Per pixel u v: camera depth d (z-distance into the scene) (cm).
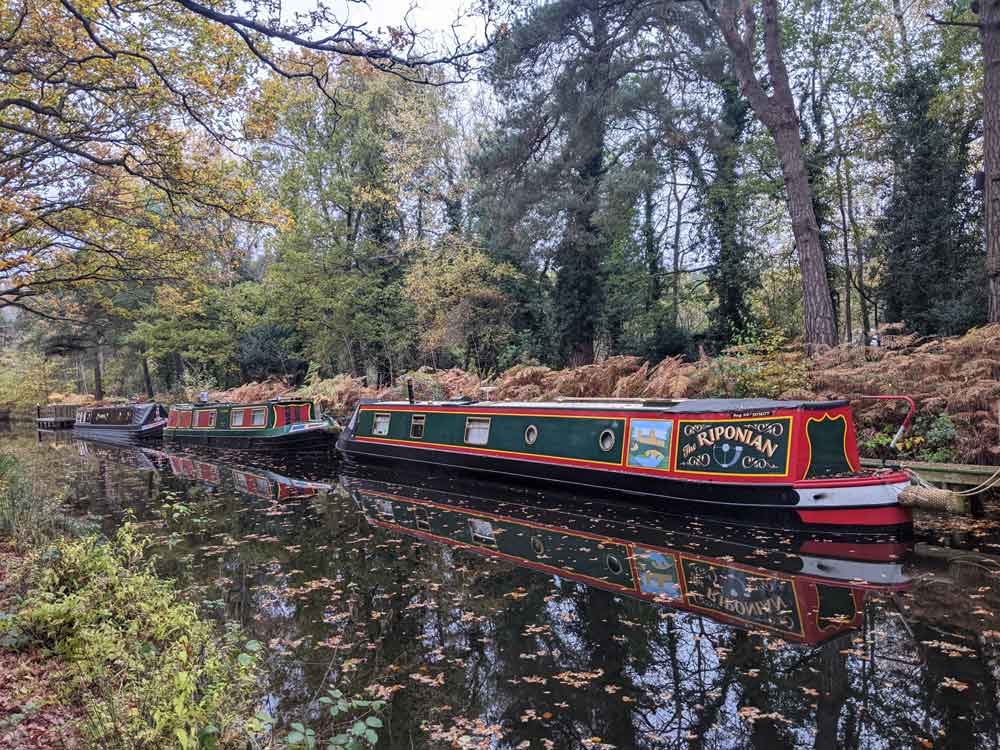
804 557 711
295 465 1645
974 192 1756
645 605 587
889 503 750
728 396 1225
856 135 2123
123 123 884
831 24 2048
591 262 2078
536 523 920
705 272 2247
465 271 2258
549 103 1844
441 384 1992
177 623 432
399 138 2575
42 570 542
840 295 2564
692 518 906
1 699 373
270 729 380
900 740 357
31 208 929
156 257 1148
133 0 778
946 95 1756
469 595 630
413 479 1352
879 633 500
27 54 784
